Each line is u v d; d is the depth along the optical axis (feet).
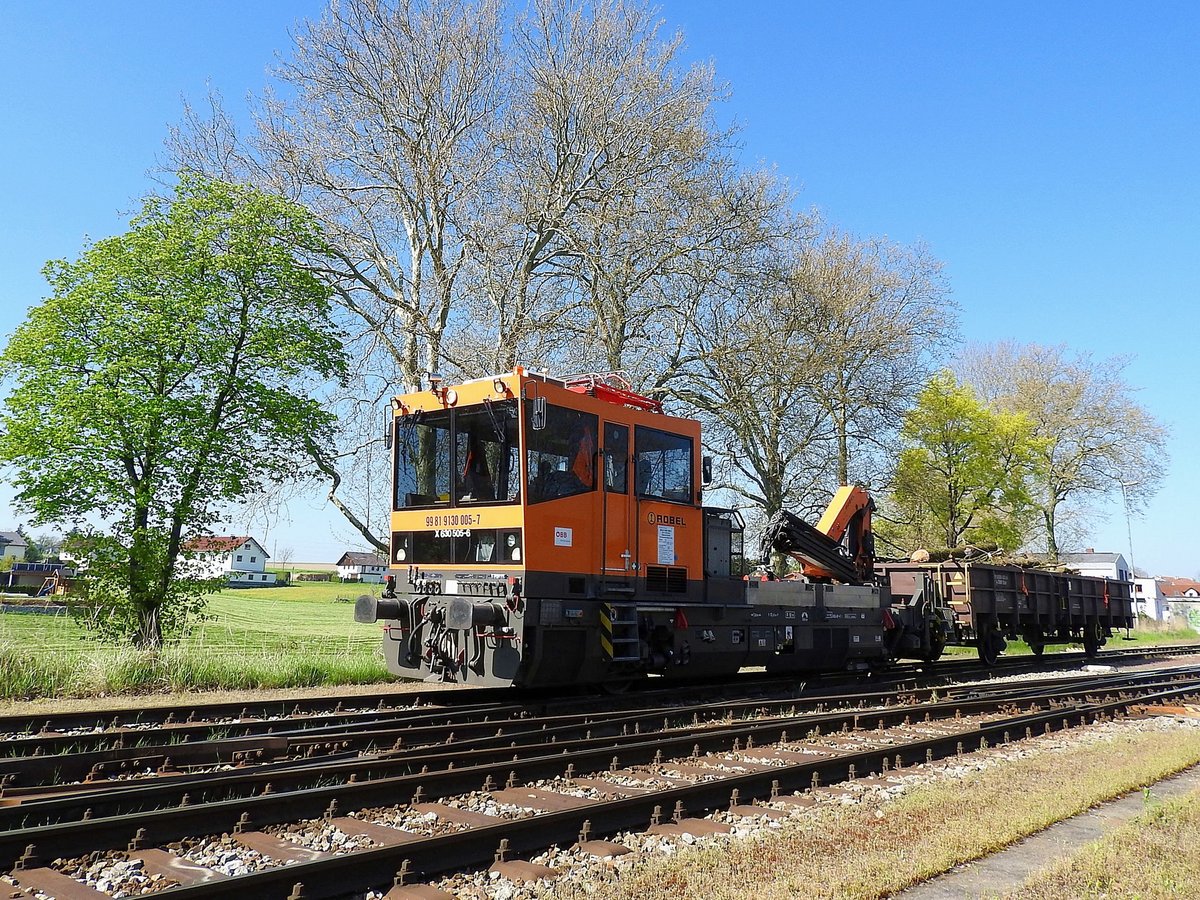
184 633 55.57
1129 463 168.86
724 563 47.34
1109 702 41.65
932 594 66.39
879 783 25.18
